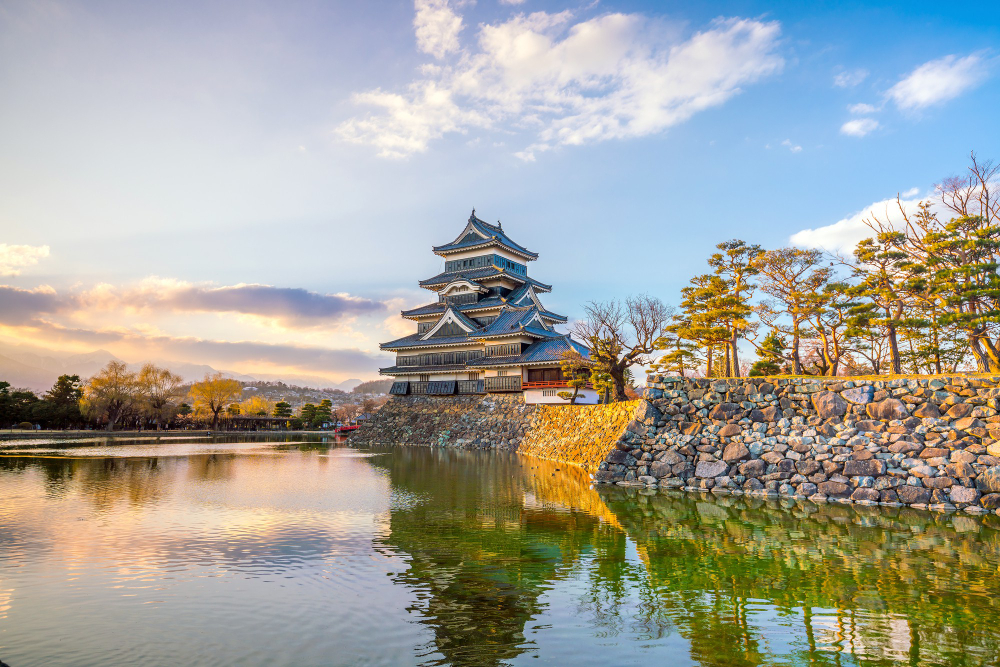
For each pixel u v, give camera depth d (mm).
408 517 16875
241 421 105250
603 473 24047
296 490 22328
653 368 37250
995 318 22469
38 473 27281
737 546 13469
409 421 56094
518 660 7551
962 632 8477
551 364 48844
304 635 8281
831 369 30438
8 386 73625
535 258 71188
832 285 29703
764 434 21828
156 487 22844
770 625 8750
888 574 11281
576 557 12492
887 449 19406
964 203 31531
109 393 74688
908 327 26484
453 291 64438
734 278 32969
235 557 12289
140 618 8852
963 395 18938
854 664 7449
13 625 8523
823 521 16234
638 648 7938
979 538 14133
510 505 18953
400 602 9672
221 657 7527
